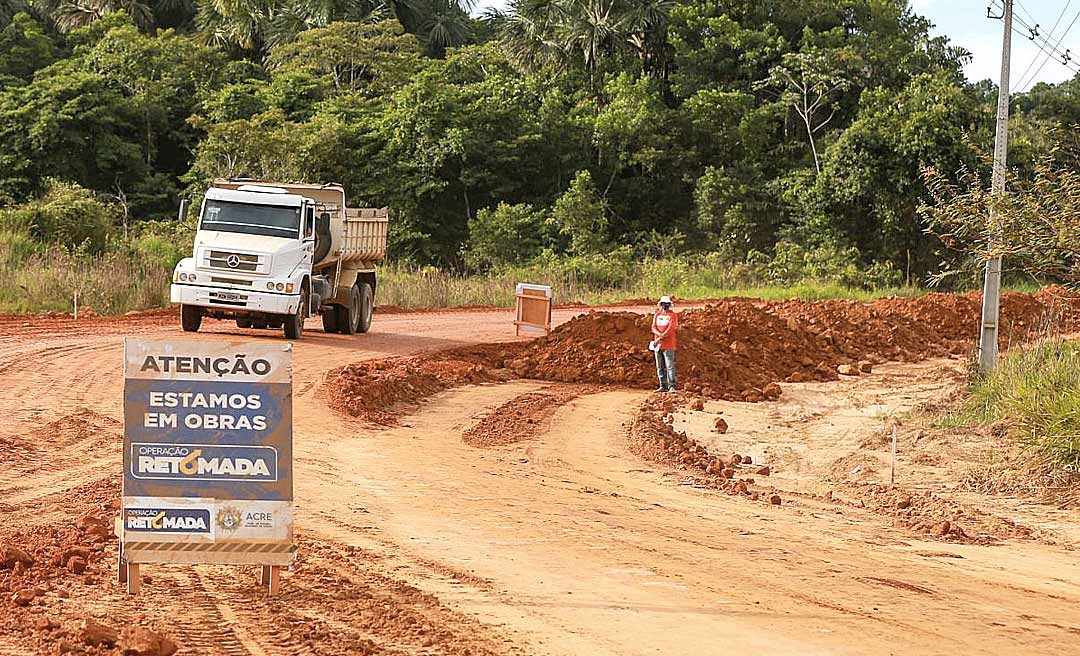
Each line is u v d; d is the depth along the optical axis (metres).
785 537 11.34
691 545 10.55
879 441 17.31
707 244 59.88
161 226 46.59
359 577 8.64
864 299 46.38
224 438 7.30
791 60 64.75
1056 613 8.67
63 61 67.69
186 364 7.27
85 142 59.28
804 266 54.84
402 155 59.81
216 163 58.91
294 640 6.85
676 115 63.41
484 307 38.62
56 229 35.88
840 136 58.69
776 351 26.41
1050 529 12.80
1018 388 17.00
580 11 66.75
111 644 6.46
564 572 9.16
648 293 46.84
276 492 7.37
